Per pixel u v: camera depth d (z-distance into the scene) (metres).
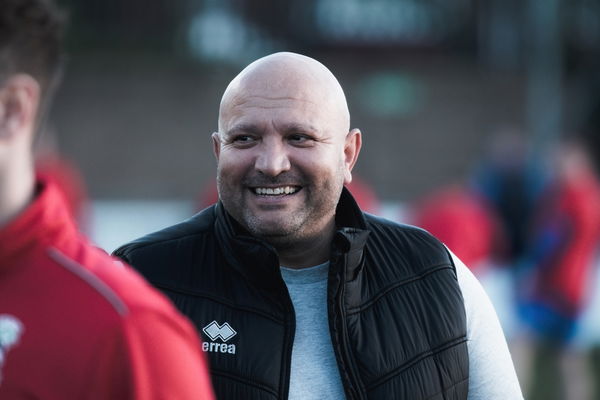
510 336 22.56
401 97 75.88
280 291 6.89
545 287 20.44
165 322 4.27
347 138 7.38
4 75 4.04
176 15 92.00
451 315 7.32
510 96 78.31
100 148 70.69
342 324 6.91
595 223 20.23
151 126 73.81
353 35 91.75
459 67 87.69
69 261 4.22
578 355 20.73
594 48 83.75
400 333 7.11
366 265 7.34
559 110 59.88
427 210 18.75
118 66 80.69
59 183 21.05
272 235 6.92
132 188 66.19
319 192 6.93
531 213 28.56
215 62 82.50
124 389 4.13
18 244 4.10
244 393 6.76
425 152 70.62
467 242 18.36
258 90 6.86
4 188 4.09
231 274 7.05
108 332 4.09
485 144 71.38
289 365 6.84
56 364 4.06
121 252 7.32
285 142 6.86
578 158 20.62
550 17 55.78
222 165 6.96
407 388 6.99
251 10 93.44
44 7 4.16
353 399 6.84
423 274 7.46
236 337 6.85
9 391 4.04
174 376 4.22
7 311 4.09
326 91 6.97
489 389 7.50
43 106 4.23
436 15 93.12
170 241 7.29
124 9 91.38
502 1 90.12
